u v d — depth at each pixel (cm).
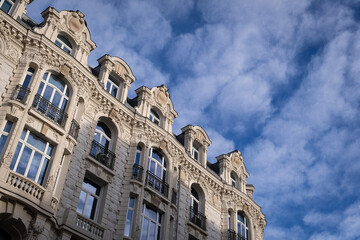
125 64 2891
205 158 3303
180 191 2862
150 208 2564
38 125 2041
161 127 2950
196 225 2838
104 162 2427
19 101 2014
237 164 3644
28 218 1806
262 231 3578
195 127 3353
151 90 3009
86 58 2564
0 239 1777
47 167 2017
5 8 2338
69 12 2562
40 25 2466
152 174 2653
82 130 2369
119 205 2391
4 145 1886
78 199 2169
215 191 3203
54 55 2291
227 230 3067
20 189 1795
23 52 2211
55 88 2250
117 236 2267
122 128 2652
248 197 3400
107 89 2755
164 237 2522
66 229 1970
